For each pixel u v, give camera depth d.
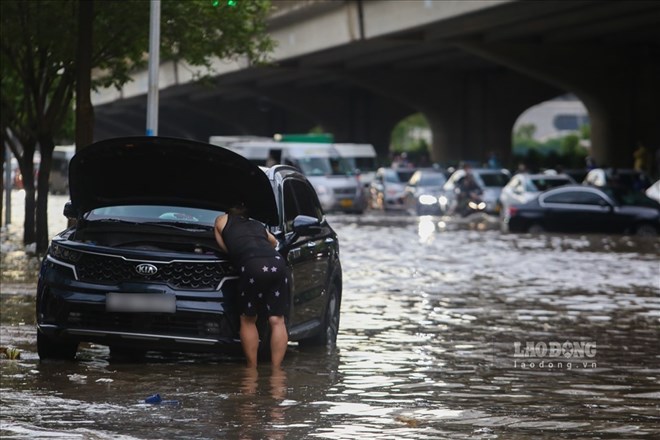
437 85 106.88
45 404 13.78
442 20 70.88
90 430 12.31
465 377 16.36
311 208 19.39
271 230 17.52
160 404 13.93
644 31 75.19
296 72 108.62
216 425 12.71
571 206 55.50
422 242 48.31
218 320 16.45
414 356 18.27
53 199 93.00
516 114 107.50
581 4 63.31
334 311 19.81
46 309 16.78
